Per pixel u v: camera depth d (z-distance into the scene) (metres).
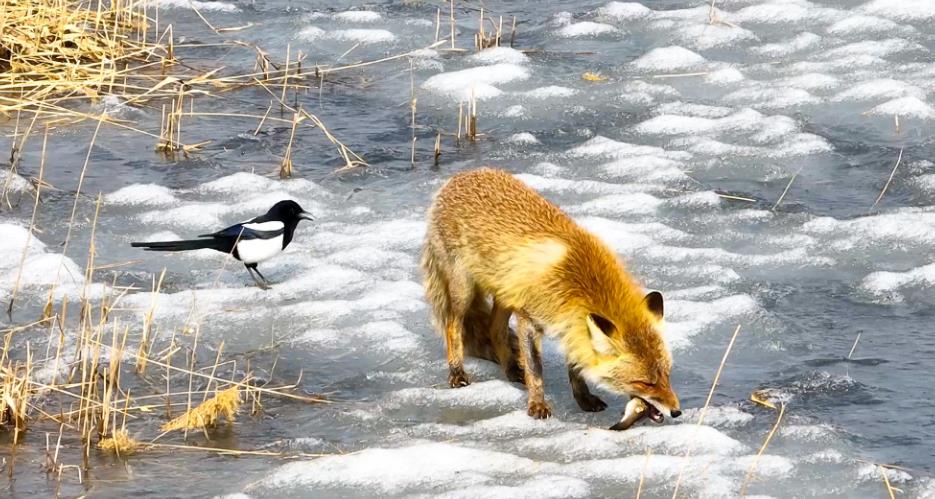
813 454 13.40
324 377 15.82
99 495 12.68
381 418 14.68
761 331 16.80
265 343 16.73
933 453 13.40
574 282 14.25
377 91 28.00
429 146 24.81
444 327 16.06
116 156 24.02
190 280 18.84
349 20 32.88
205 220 20.95
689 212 21.38
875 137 24.61
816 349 16.25
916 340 16.42
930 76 27.73
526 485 12.71
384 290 18.28
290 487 12.91
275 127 25.78
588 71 29.03
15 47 27.61
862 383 15.19
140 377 15.66
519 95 27.44
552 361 16.48
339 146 24.73
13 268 18.64
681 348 16.28
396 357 16.38
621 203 21.58
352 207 21.73
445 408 14.97
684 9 33.66
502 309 15.78
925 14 32.06
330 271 18.86
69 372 15.59
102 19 29.92
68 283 18.25
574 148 24.50
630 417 13.97
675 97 27.20
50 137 24.78
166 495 12.72
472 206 15.35
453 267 15.54
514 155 24.17
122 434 13.90
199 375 15.30
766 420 14.31
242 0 34.94
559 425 14.43
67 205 21.50
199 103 26.94
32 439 14.02
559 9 34.31
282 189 22.36
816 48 30.12
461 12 34.09
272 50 30.59
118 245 20.05
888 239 19.95
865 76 27.91
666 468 13.08
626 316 14.01
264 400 15.17
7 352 15.89
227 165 23.75
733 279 18.50
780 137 24.62
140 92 27.36
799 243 19.94
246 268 19.41
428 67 29.28
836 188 22.36
